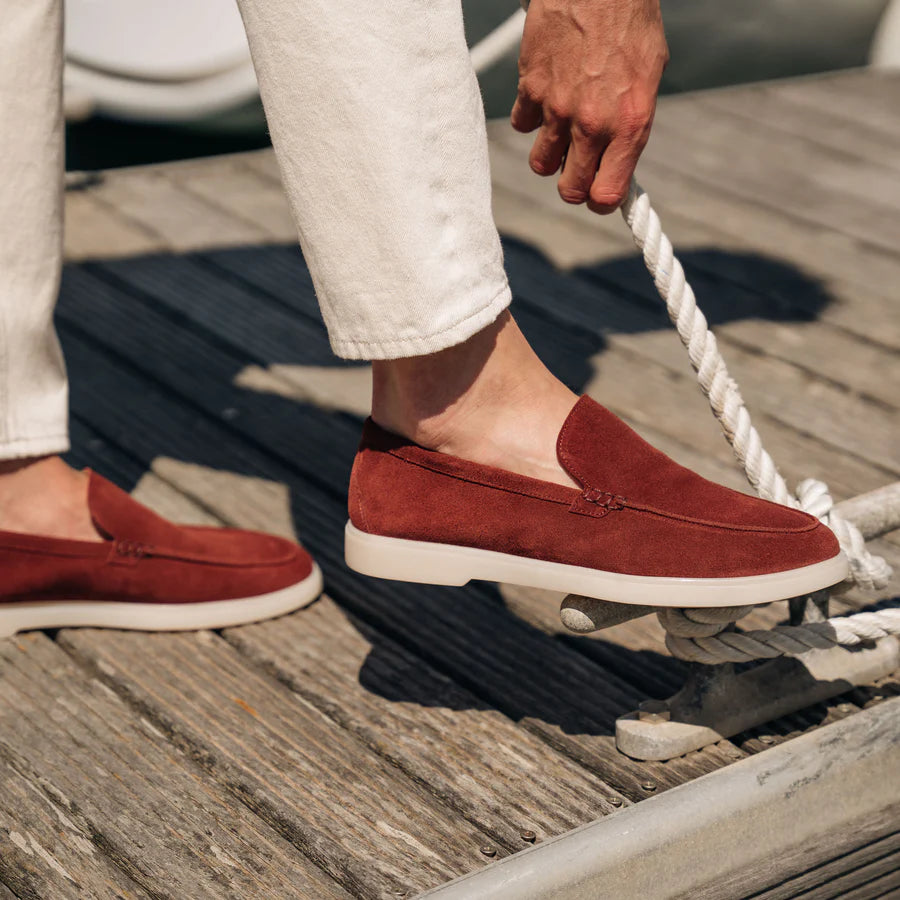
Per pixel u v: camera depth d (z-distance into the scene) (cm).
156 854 108
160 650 138
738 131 312
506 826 112
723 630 119
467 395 109
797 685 127
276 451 184
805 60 363
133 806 114
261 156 308
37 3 118
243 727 125
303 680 133
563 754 122
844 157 297
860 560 120
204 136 246
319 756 121
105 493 138
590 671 135
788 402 197
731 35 354
